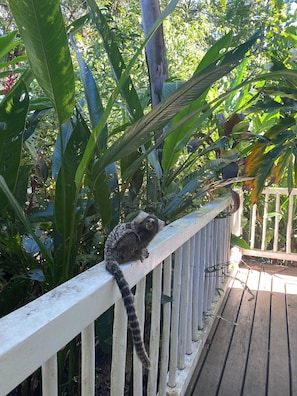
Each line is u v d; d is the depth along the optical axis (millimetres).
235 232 4598
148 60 2844
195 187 2408
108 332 1651
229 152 3104
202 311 2705
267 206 4809
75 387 1758
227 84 4590
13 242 1712
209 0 6117
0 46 2221
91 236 1976
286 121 3338
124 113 2992
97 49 3520
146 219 1334
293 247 5160
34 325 796
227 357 2637
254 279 4281
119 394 1321
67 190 1579
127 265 1263
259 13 5035
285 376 2443
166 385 1967
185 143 2400
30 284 1785
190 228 2020
